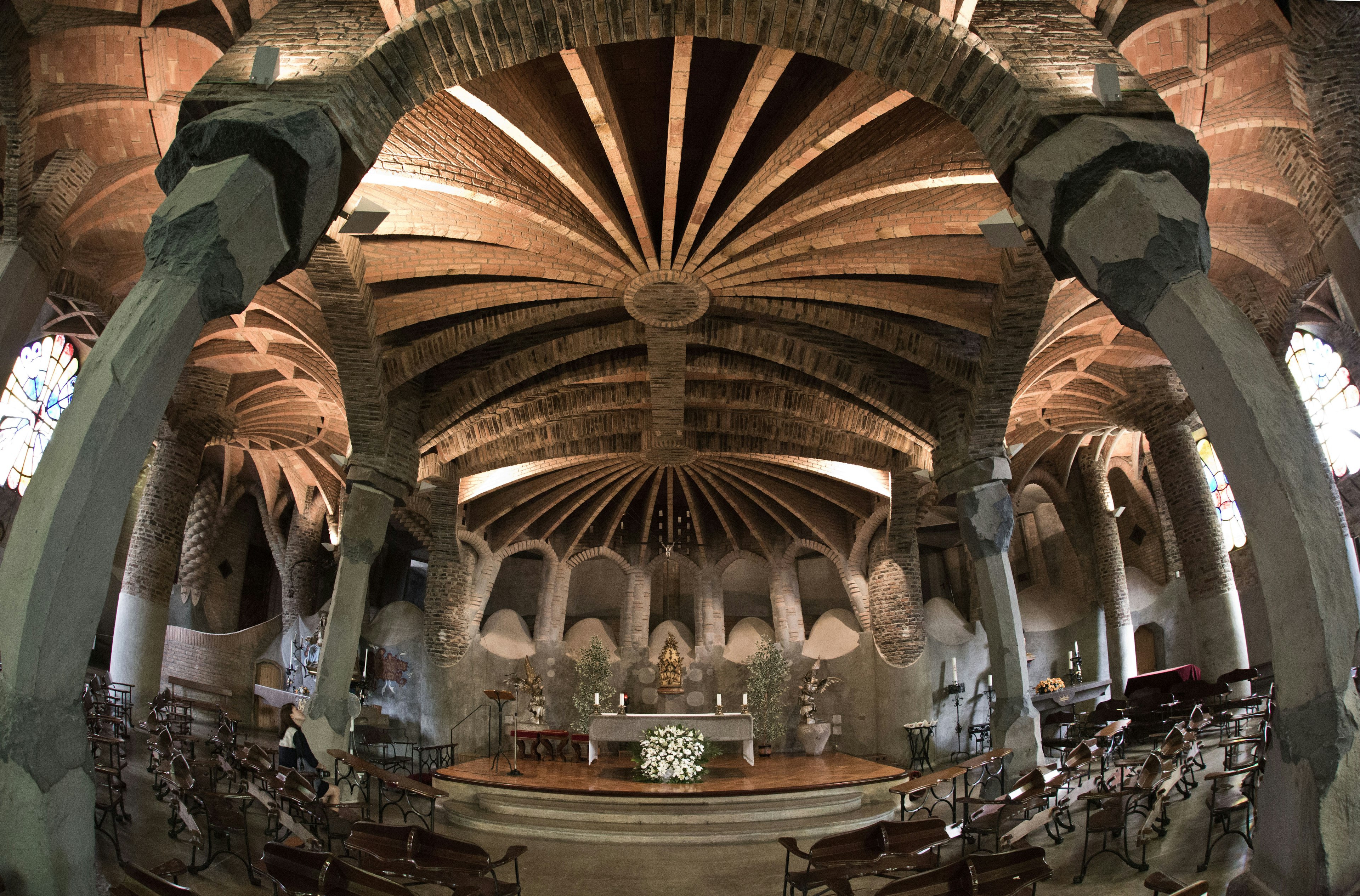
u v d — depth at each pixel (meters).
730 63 12.23
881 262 14.20
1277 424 6.58
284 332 17.62
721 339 16.55
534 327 16.34
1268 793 6.47
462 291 14.77
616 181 13.81
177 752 10.23
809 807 15.09
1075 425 23.38
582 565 30.27
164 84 12.00
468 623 24.44
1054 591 27.86
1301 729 6.19
